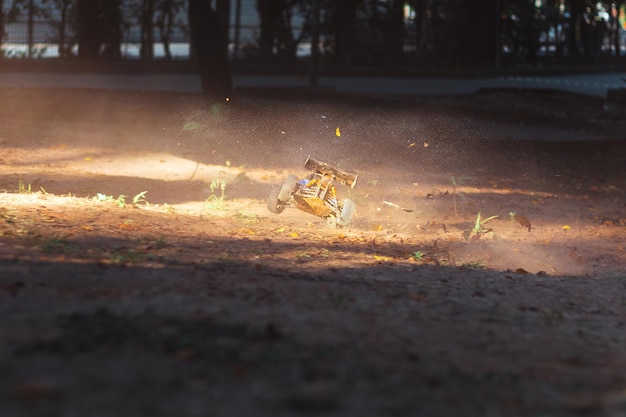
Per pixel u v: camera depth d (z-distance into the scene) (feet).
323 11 132.98
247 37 136.36
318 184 37.42
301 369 15.88
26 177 44.78
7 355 14.79
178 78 116.57
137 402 13.41
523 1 138.31
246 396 14.16
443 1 129.39
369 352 17.49
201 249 28.73
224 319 18.62
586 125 90.43
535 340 20.08
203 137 67.82
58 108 81.87
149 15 126.11
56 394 13.28
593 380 16.78
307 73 125.49
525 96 107.45
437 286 26.13
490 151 71.46
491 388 15.76
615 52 171.42
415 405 14.42
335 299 22.27
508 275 29.45
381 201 46.55
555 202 50.34
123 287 21.08
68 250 25.29
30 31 124.67
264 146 66.49
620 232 41.47
